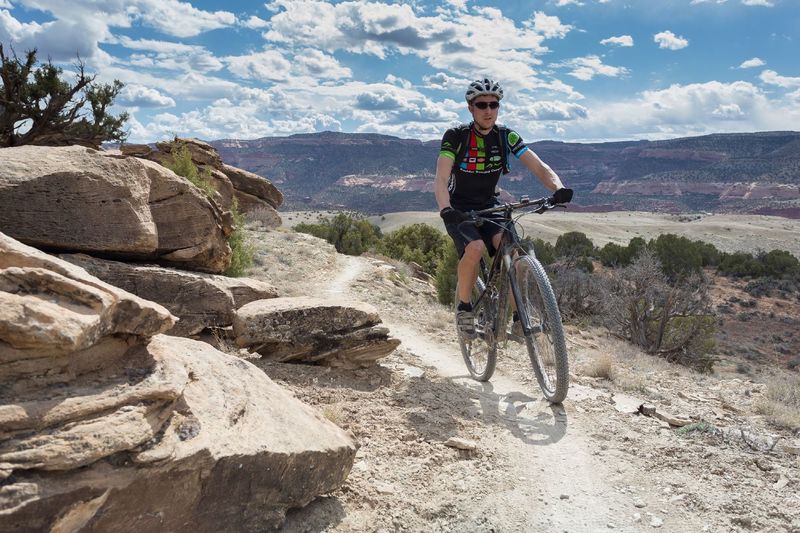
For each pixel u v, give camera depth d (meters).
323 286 14.85
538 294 4.92
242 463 2.67
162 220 6.31
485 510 3.23
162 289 5.57
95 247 5.36
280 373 5.19
